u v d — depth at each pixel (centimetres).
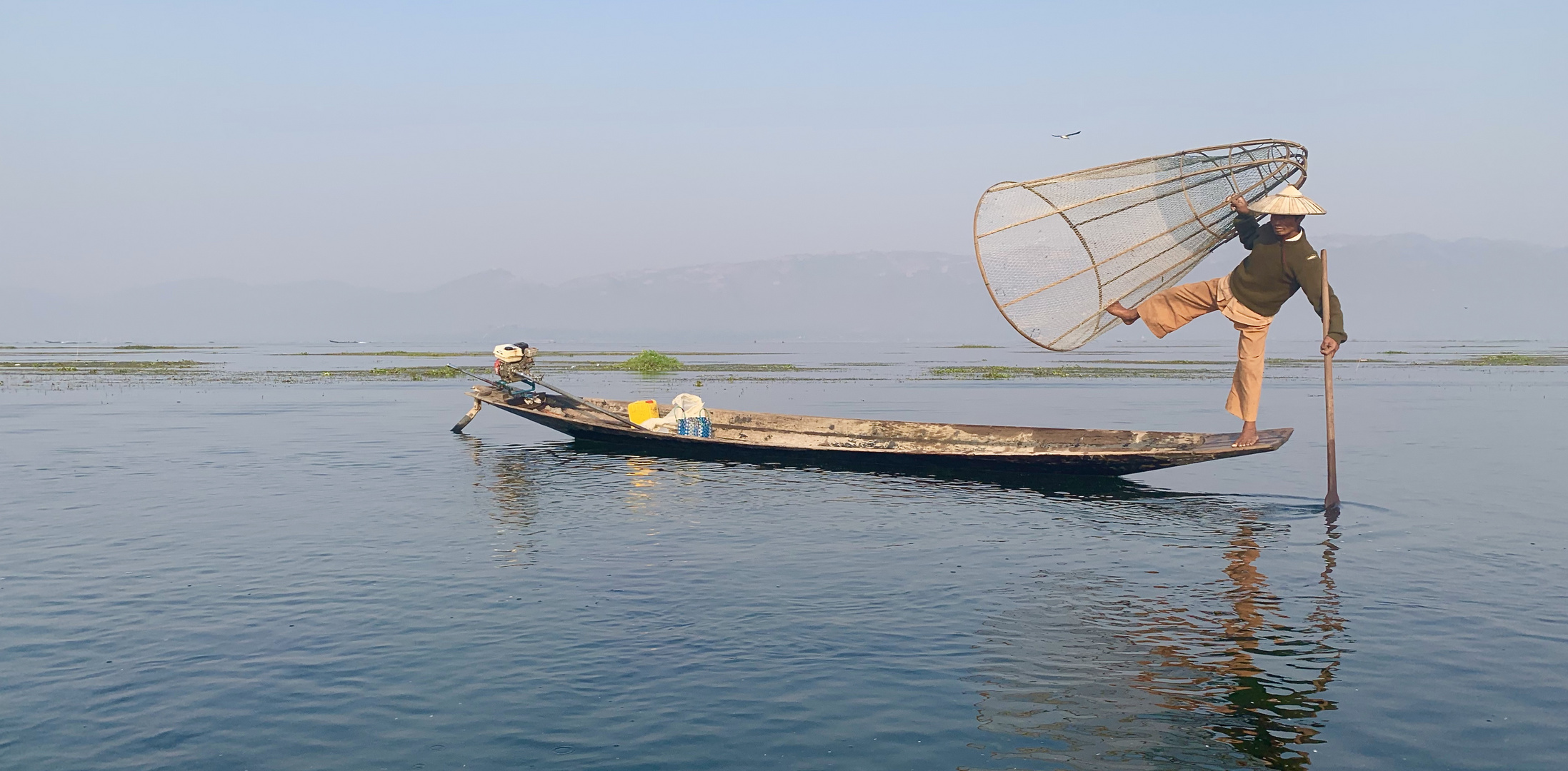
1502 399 3231
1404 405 2978
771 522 1235
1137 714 635
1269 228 1224
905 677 698
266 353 9606
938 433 1786
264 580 948
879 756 576
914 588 928
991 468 1564
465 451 1898
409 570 988
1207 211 1221
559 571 984
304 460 1767
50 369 5275
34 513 1275
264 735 603
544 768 561
